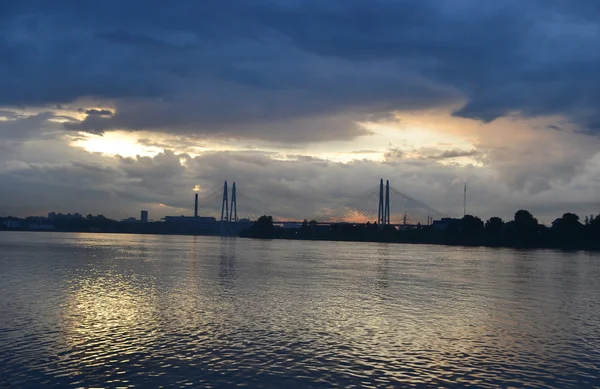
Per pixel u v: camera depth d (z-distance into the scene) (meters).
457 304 52.06
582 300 57.25
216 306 47.25
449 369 29.75
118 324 38.88
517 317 45.59
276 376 27.98
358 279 73.75
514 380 28.25
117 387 26.23
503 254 164.25
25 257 108.94
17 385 26.27
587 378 28.72
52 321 39.62
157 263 97.81
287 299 52.31
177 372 28.31
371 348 33.50
